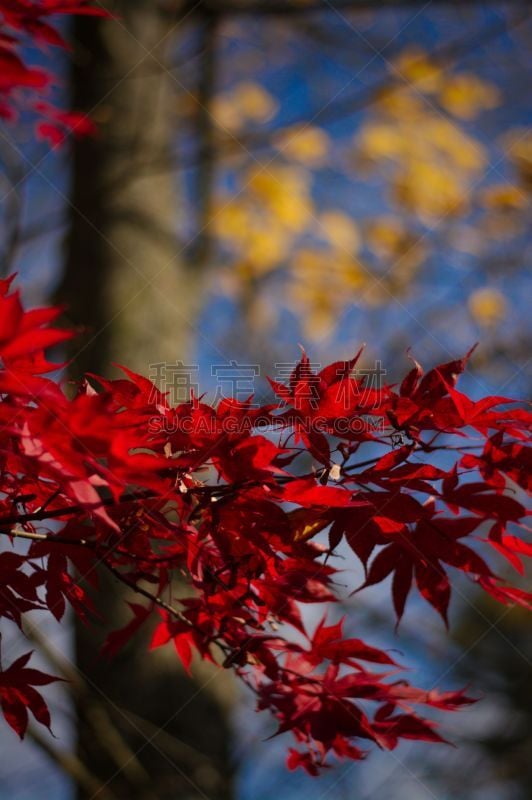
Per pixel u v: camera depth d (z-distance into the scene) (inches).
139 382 82.0
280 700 85.0
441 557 82.7
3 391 76.3
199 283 146.6
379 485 81.6
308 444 82.0
